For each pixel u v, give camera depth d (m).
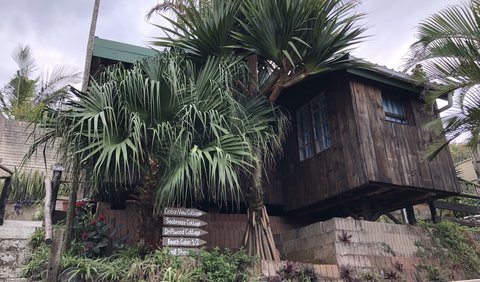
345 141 6.44
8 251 4.74
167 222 4.63
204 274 4.28
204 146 4.95
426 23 5.91
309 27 5.76
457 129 5.79
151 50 6.62
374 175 6.01
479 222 9.17
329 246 5.40
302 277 4.79
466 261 6.33
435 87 6.11
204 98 5.17
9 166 9.59
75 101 4.80
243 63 5.95
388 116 6.91
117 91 4.74
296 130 7.66
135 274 4.08
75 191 4.72
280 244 6.29
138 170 4.88
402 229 6.07
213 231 6.47
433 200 7.32
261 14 5.63
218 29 5.84
